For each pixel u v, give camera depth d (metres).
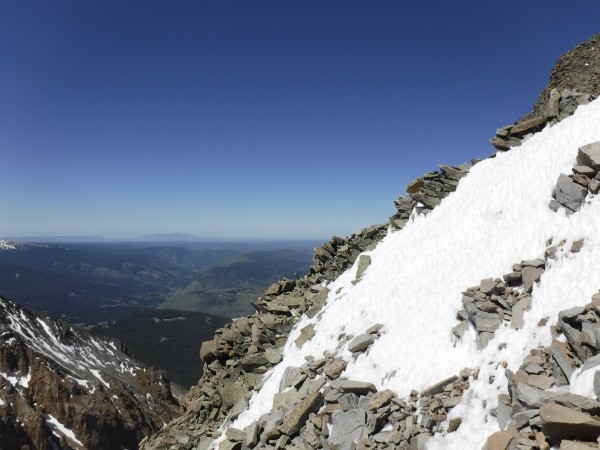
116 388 183.50
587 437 11.49
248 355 35.38
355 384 21.12
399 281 28.58
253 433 23.97
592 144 23.28
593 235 18.52
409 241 33.09
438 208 34.41
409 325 23.39
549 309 16.92
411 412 17.73
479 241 25.89
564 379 13.93
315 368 25.56
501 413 14.31
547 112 33.72
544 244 20.95
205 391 35.94
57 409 153.88
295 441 21.23
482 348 18.05
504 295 19.77
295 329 35.03
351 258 39.72
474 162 37.62
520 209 25.06
